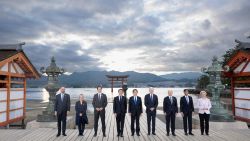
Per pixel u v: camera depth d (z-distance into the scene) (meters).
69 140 9.91
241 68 16.25
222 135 10.89
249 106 15.23
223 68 15.69
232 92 17.33
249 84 18.34
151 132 11.82
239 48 15.60
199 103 11.16
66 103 10.86
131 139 10.12
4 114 14.83
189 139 10.07
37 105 32.84
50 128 12.90
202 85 71.56
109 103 33.06
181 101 11.09
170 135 10.94
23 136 10.63
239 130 12.22
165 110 10.94
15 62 16.28
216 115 14.72
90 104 34.00
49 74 15.03
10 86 15.95
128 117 18.61
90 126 14.54
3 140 9.84
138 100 10.93
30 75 17.95
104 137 10.56
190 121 11.02
